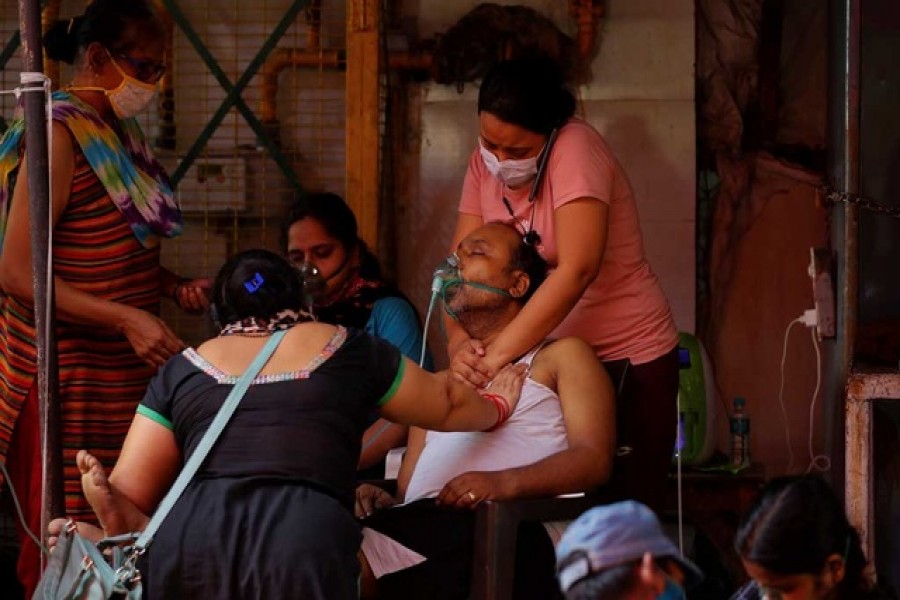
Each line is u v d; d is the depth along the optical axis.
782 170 6.28
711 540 5.39
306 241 4.91
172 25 6.04
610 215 4.32
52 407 3.81
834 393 4.89
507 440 4.03
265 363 3.50
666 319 4.43
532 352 4.19
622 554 2.38
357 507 4.27
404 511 3.92
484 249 4.19
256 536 3.29
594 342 4.38
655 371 4.36
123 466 3.53
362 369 3.54
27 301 4.41
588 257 4.09
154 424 3.54
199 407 3.46
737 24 6.33
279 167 5.79
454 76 6.11
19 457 4.60
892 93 4.76
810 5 6.34
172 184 5.60
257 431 3.41
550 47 6.09
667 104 6.19
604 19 6.18
